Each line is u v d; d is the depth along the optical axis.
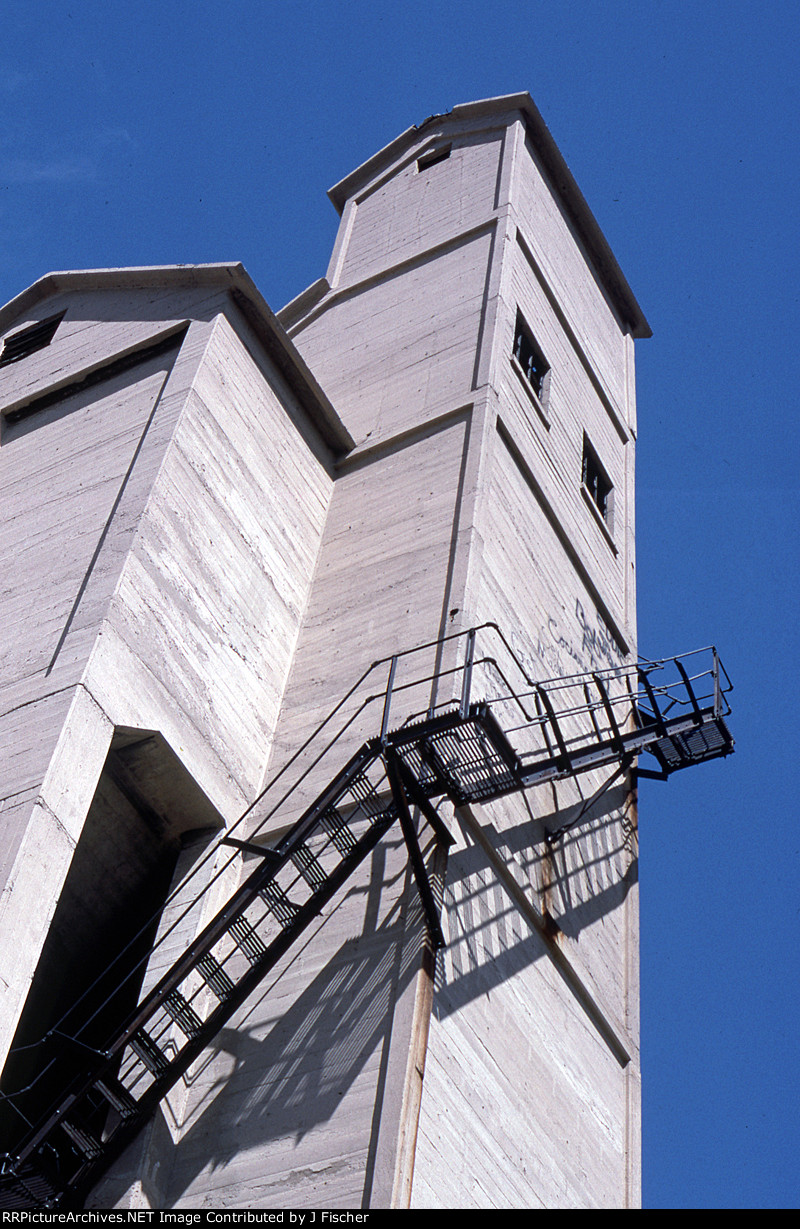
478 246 31.94
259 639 23.09
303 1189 16.03
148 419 24.39
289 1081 17.36
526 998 19.70
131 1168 16.86
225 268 26.91
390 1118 16.17
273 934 19.34
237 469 24.44
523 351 30.45
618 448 34.12
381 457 26.98
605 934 23.19
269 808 21.05
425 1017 17.17
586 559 28.38
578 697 25.44
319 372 31.00
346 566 24.92
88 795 18.38
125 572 20.80
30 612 21.39
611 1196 19.59
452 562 23.14
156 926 20.53
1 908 16.52
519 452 26.64
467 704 17.80
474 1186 16.83
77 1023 20.67
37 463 25.56
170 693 20.58
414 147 38.06
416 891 18.38
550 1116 19.03
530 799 22.38
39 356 28.77
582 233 38.00
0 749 18.80
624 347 38.34
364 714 21.59
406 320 30.88
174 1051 18.17
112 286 29.33
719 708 22.61
